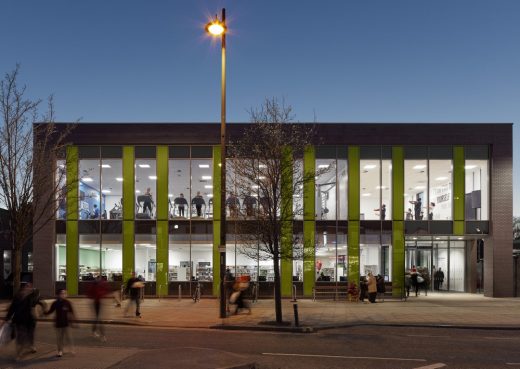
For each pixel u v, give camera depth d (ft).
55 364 36.68
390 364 39.99
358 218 105.40
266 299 101.81
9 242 116.16
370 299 94.27
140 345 48.03
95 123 105.91
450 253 113.70
